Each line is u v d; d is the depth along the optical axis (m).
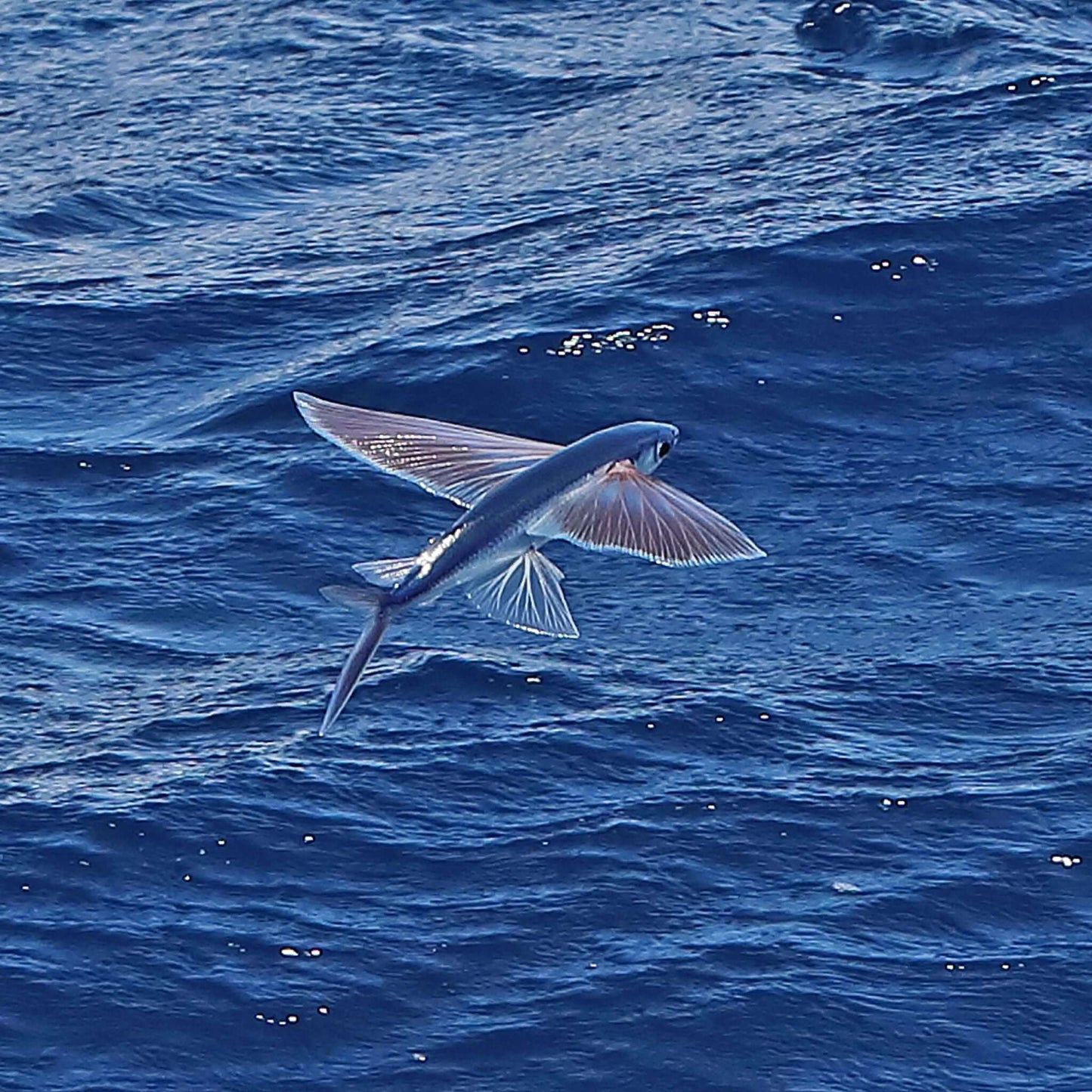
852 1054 25.25
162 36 58.03
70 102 54.50
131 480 38.09
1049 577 34.97
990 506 36.81
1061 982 26.34
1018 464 38.06
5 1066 25.14
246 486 37.72
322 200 49.25
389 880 28.08
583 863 28.27
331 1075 25.08
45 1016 25.83
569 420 39.69
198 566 35.59
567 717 31.11
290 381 40.81
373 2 59.16
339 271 45.25
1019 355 40.91
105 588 35.03
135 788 29.58
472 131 52.22
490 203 48.03
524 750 30.39
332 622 34.09
